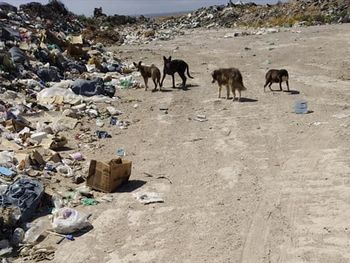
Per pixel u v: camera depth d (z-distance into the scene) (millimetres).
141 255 7406
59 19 41062
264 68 23406
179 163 11219
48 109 15336
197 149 12125
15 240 7809
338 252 7211
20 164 10312
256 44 33062
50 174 10297
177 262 7172
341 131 12531
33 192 8719
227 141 12633
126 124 14562
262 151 11688
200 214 8609
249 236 7809
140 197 9305
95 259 7340
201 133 13492
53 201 8992
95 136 13328
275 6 59594
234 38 39250
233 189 9617
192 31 54500
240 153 11656
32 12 37969
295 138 12430
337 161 10578
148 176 10477
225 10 62719
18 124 12930
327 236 7668
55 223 8055
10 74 17812
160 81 21047
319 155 11062
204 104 16766
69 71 21312
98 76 21344
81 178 10133
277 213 8531
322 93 17344
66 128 13766
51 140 12094
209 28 57719
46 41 23906
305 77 20516
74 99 16359
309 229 7922
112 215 8672
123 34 52469
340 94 17031
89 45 29969
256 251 7379
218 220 8359
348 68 21625
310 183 9648
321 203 8766
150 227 8234
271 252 7336
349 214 8266
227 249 7449
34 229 8062
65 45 25078
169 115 15547
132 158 11648
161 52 32500
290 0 58531
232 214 8555
